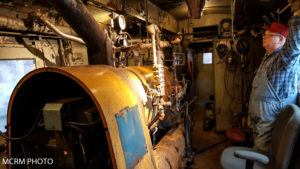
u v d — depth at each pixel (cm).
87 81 101
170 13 479
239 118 354
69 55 286
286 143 136
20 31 221
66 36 218
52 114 112
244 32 362
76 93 146
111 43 170
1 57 209
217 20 530
